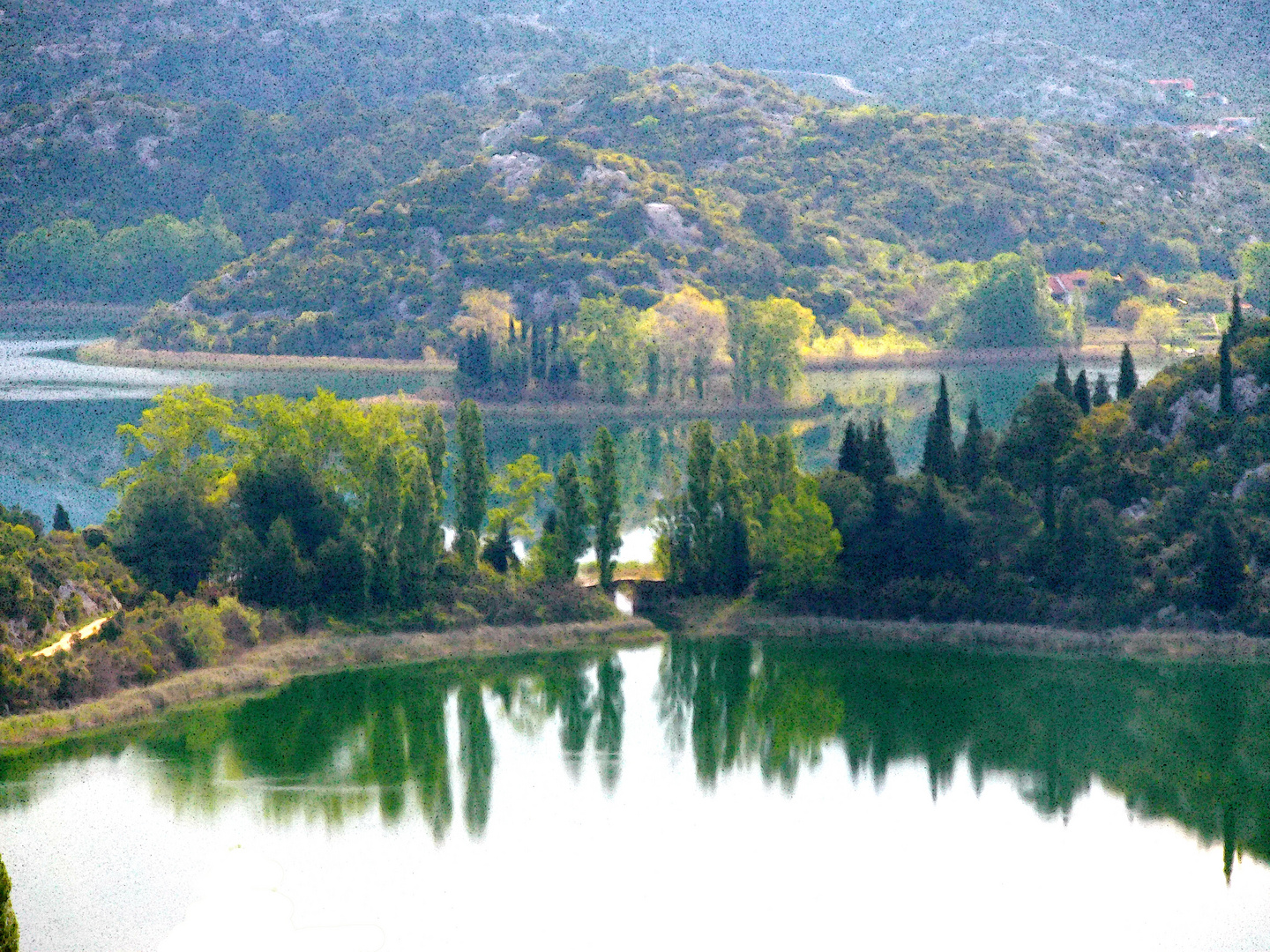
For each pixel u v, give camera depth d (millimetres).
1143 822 173375
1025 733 196000
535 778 183000
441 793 177500
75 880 154000
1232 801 177875
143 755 185375
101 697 196375
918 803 177625
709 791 180250
